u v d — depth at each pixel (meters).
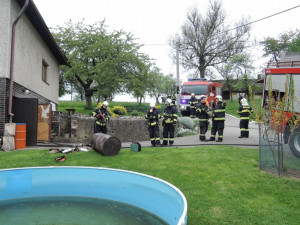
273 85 9.17
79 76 29.14
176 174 6.48
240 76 33.12
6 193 5.47
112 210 5.05
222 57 38.31
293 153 6.65
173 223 4.13
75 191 5.80
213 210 4.69
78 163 7.45
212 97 23.03
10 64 10.02
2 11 9.98
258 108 7.10
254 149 9.13
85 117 12.59
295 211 4.68
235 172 6.59
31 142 10.41
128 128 13.03
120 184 5.47
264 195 5.32
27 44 11.75
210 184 5.85
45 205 5.30
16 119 10.40
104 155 8.27
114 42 26.75
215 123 11.54
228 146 9.63
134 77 26.17
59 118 12.58
